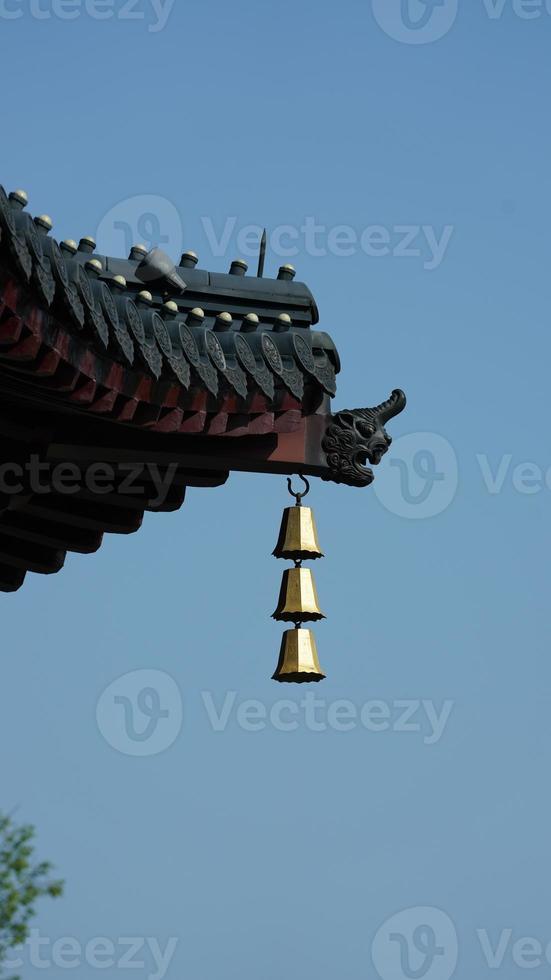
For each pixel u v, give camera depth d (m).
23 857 19.30
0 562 22.23
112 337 17.22
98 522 21.28
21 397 18.52
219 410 19.11
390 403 20.77
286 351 19.23
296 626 21.36
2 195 14.74
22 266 15.25
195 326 18.62
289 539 21.33
